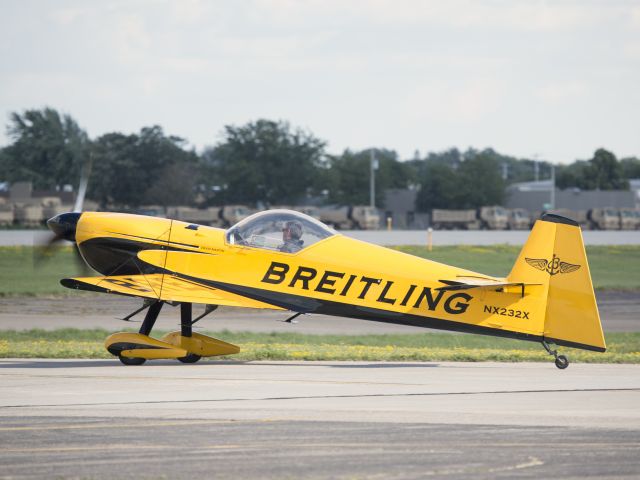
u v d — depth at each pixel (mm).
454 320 51094
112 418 36469
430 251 176875
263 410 38312
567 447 32469
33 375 47719
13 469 29219
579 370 51656
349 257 52344
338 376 48406
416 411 38375
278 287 52750
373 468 29641
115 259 55875
